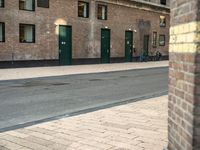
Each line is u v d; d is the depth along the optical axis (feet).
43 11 85.51
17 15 79.71
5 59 78.02
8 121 25.53
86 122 23.67
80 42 97.19
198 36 10.31
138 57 121.49
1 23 77.41
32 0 83.20
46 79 59.26
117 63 108.99
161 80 58.70
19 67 80.84
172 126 13.16
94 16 101.09
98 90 44.57
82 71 75.51
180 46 12.00
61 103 33.88
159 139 18.90
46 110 30.04
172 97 13.17
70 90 44.47
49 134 20.51
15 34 79.61
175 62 12.69
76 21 95.14
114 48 110.32
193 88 10.45
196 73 10.35
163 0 134.31
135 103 32.40
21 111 29.63
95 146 17.76
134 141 18.58
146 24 124.06
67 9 92.12
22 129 22.07
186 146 11.14
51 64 88.89
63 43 92.07
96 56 102.99
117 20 110.22
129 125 22.50
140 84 52.21
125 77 64.23
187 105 11.09
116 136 19.69
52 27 88.33
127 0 112.78
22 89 45.52
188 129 10.93
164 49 135.95
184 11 11.53
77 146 17.84
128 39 116.67
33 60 84.02
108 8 106.32
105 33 106.32
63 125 22.88
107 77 64.08
